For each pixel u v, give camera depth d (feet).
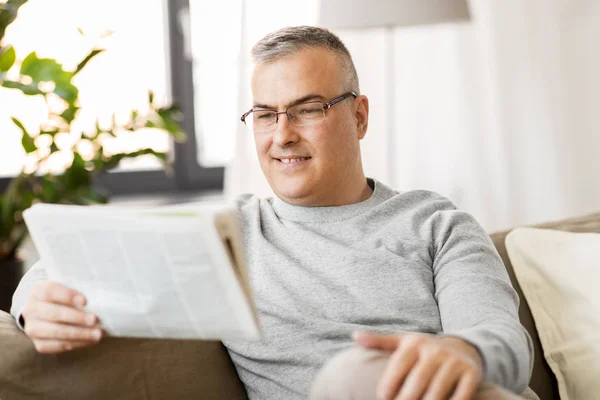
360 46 9.18
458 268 3.94
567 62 9.57
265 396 4.10
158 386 3.86
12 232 6.44
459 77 9.71
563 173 9.74
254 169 8.67
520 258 4.81
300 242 4.31
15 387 3.48
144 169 9.55
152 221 2.92
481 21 9.67
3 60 5.90
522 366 3.00
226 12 9.37
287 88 4.29
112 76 8.87
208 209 2.93
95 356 3.70
